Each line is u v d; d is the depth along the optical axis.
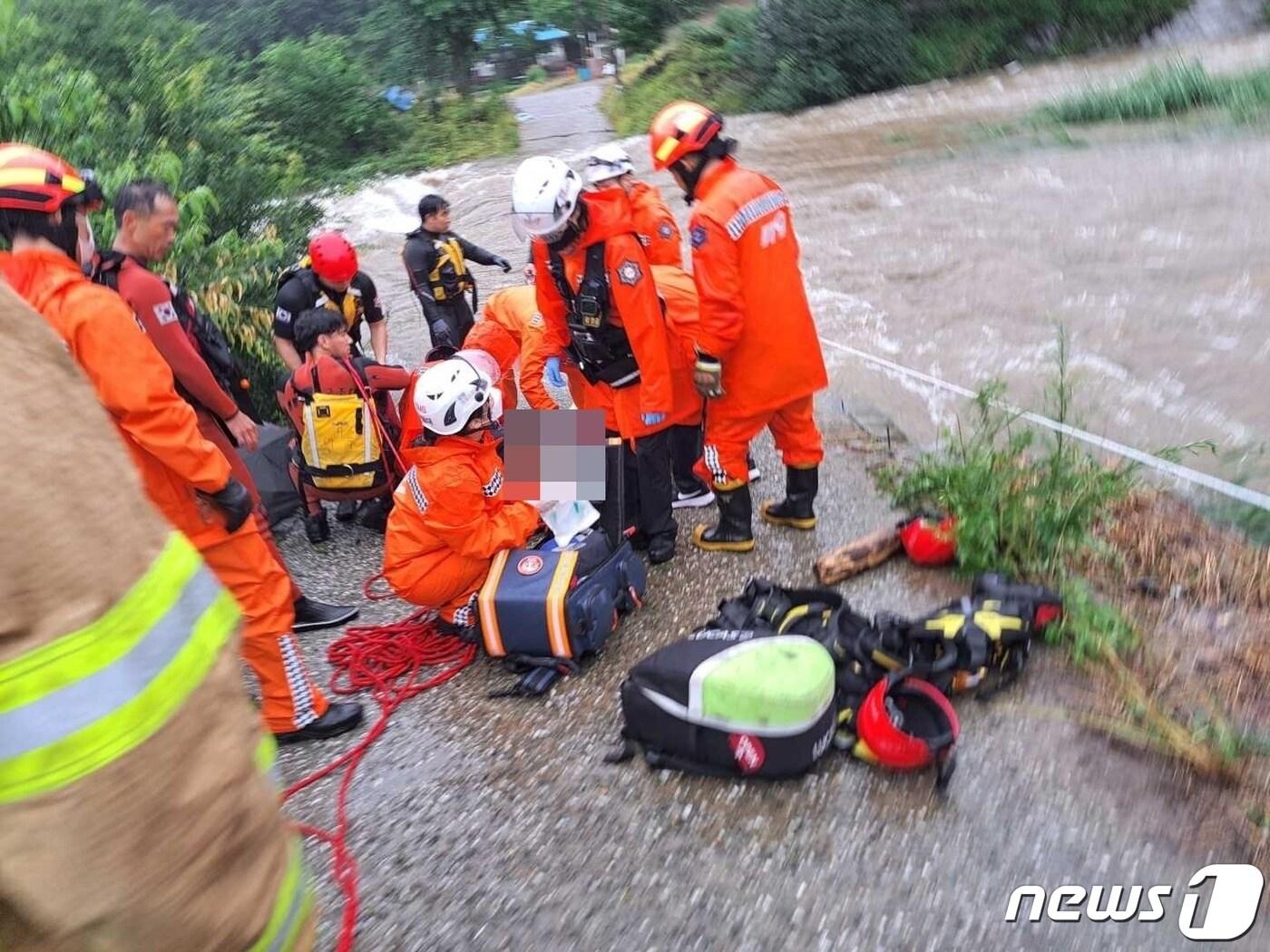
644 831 2.70
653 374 3.70
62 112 5.69
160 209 3.10
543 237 3.58
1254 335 5.85
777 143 15.66
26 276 2.55
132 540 0.93
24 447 0.87
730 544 4.07
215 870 0.94
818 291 7.72
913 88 19.52
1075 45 19.53
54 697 0.84
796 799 2.74
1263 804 2.51
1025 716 2.93
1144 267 7.33
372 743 3.21
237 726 0.99
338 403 4.27
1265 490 4.08
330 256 4.73
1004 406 5.02
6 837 0.85
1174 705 2.87
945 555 3.72
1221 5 19.30
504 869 2.63
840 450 4.89
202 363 3.29
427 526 3.37
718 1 31.03
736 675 2.71
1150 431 4.79
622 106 23.20
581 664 3.48
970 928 2.30
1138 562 3.55
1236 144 10.77
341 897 2.60
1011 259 7.87
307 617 3.97
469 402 3.26
